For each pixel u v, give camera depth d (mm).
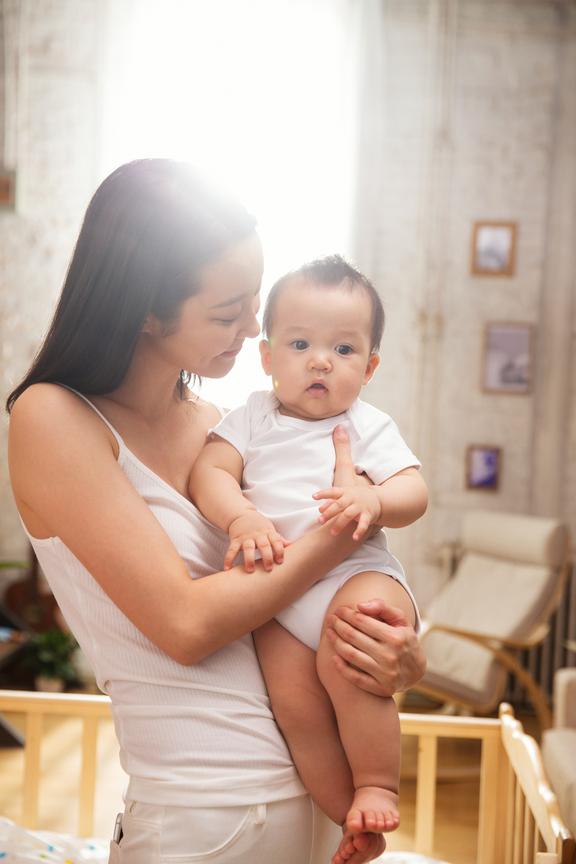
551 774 3432
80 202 5965
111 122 5906
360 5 5852
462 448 6031
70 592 1332
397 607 1372
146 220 1286
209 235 1278
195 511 1411
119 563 1237
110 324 1307
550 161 5980
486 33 5969
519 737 2270
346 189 5938
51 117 5953
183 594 1237
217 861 1251
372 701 1305
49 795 4020
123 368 1339
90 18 5926
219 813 1258
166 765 1272
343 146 5922
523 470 6012
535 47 5973
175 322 1313
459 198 5988
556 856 1706
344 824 1337
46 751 4574
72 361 1329
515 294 6004
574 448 6004
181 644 1230
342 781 1340
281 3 5883
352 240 5930
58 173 5965
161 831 1255
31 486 1277
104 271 1300
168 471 1447
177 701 1286
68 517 1255
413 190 5988
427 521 6020
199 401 1651
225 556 1381
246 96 5922
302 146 5930
